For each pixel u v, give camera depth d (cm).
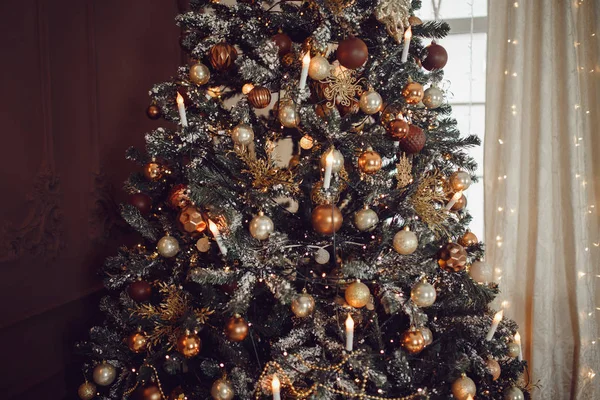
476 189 296
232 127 223
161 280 240
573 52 263
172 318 222
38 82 248
